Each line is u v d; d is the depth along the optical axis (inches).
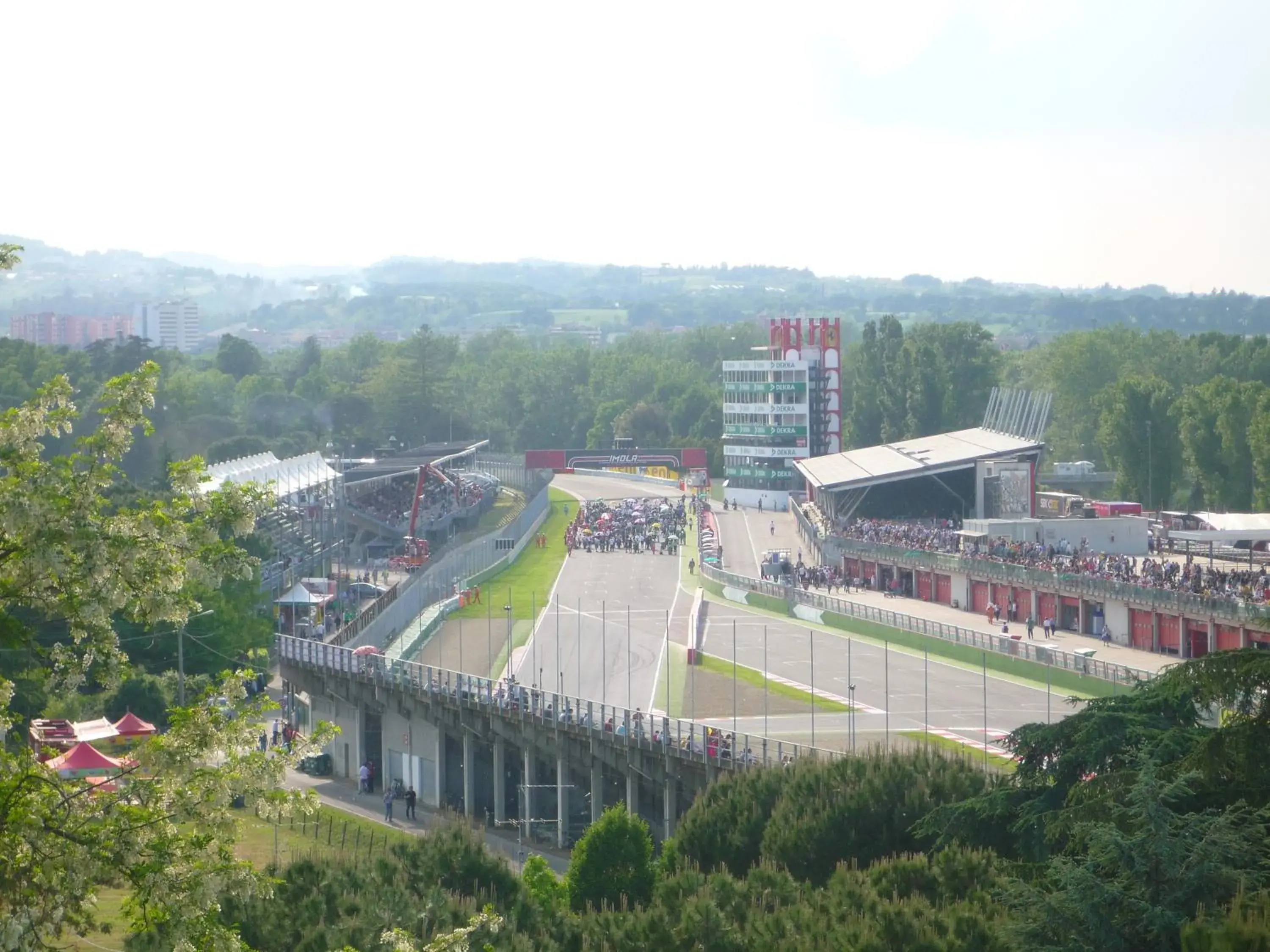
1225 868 1792.6
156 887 1155.9
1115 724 2294.5
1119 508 7342.5
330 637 5059.1
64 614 1205.7
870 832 2539.4
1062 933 1807.3
